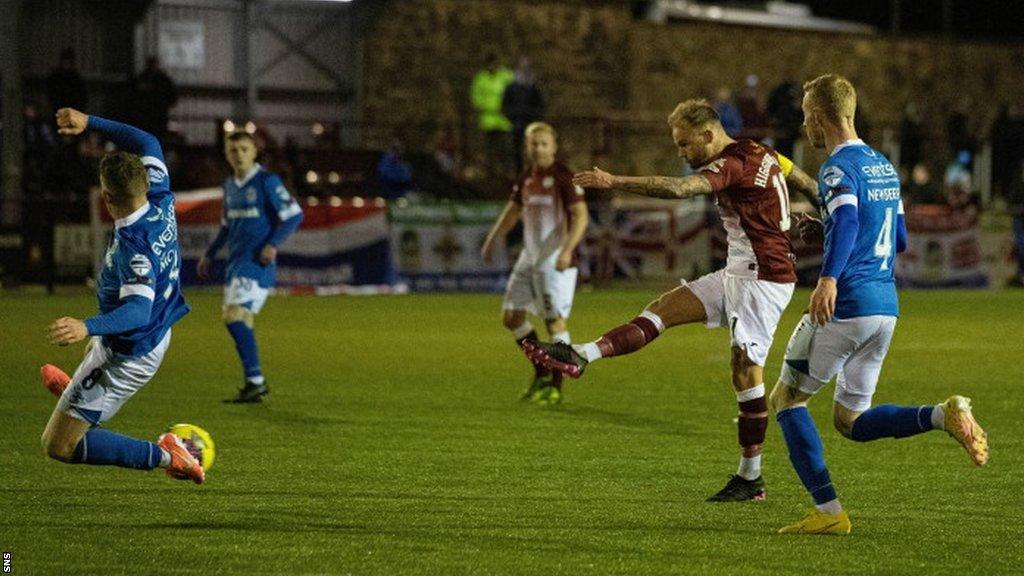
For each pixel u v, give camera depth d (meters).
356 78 66.44
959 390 27.38
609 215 57.47
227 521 14.87
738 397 16.39
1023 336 39.25
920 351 35.03
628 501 16.23
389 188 58.41
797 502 16.27
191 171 56.06
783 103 64.06
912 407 14.66
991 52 79.19
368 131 65.88
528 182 25.78
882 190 14.45
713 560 13.32
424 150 66.94
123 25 62.66
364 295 54.22
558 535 14.34
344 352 33.78
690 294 16.39
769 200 16.19
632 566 13.04
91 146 56.09
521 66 60.19
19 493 16.31
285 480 17.39
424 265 55.81
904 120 67.44
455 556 13.35
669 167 70.25
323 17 66.25
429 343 36.09
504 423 22.59
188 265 52.72
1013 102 79.94
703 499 16.39
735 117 62.03
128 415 23.14
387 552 13.50
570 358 15.48
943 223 61.53
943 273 61.62
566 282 25.66
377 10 64.88
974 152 69.31
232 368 30.16
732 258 16.41
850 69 76.12
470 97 67.88
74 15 61.75
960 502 16.38
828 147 14.70
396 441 20.67
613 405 24.94
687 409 24.44
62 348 33.53
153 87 55.62
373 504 15.91
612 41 70.38
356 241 54.94
